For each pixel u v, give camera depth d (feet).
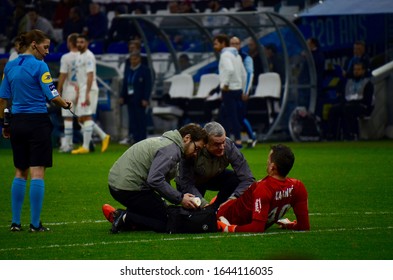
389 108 288.51
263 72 281.74
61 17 334.44
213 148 116.26
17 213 119.75
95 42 311.47
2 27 341.62
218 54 291.58
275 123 277.23
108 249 105.81
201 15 272.10
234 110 245.24
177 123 293.23
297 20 288.10
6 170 201.16
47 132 118.11
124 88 280.92
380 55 286.46
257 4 308.60
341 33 285.64
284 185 111.04
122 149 263.49
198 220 114.01
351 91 280.92
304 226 114.93
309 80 282.97
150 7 335.67
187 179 119.65
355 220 125.90
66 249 106.32
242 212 115.24
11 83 118.21
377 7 269.03
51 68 278.67
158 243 108.58
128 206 115.96
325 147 256.73
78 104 242.99
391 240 109.60
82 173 192.24
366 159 216.74
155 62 301.02
